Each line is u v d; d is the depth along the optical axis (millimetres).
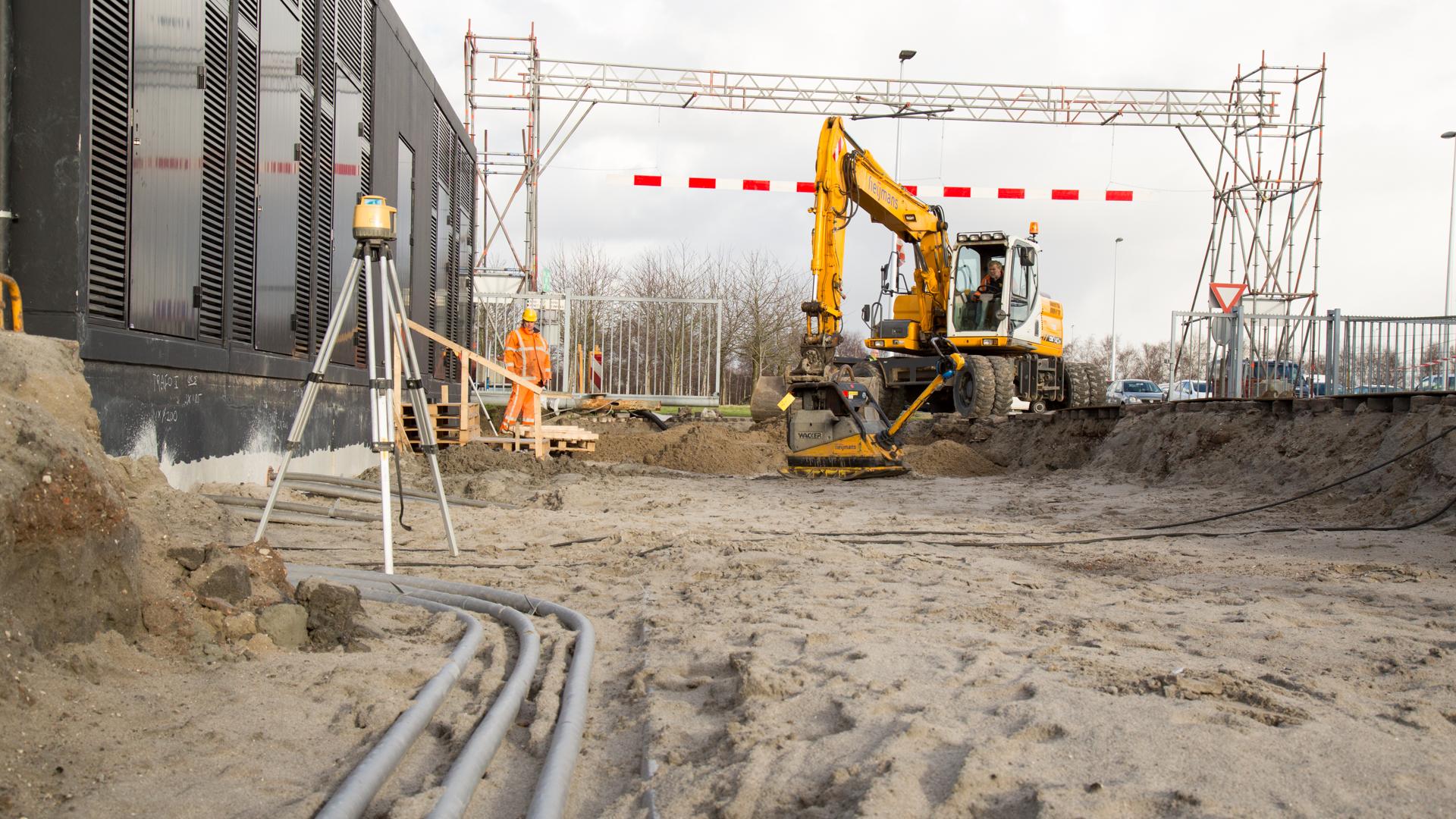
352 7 12469
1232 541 8016
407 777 3004
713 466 16797
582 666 3994
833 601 5438
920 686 3738
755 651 4324
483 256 29219
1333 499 9672
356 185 12742
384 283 6410
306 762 3020
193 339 7797
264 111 9352
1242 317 16578
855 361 21109
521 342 15648
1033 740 3082
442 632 4656
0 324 4520
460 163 20469
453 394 19172
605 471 14008
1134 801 2592
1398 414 10047
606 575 6453
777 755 3078
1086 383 22406
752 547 7250
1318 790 2664
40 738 2877
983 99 26812
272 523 7676
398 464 7090
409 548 7215
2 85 5980
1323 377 16922
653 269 38969
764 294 38781
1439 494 8562
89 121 6062
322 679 3744
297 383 10383
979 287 19938
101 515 3529
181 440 7684
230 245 8453
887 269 19297
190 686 3502
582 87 27031
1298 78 26219
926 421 20000
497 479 11695
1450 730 3182
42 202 6004
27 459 3262
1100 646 4371
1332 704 3449
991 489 12703
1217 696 3516
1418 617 5039
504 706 3438
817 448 14164
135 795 2658
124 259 6625
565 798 2768
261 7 9234
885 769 2863
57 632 3324
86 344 6078
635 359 25469
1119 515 9906
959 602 5402
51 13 5969
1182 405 13961
